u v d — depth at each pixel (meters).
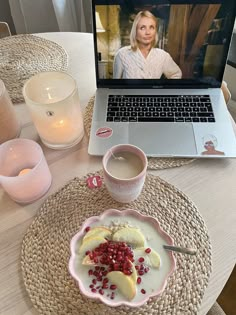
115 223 0.58
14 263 0.57
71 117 0.70
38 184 0.64
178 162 0.71
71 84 0.74
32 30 1.72
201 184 0.68
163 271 0.52
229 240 0.59
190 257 0.56
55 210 0.63
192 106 0.81
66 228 0.61
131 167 0.62
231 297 1.15
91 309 0.51
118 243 0.54
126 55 0.79
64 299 0.52
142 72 0.82
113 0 0.72
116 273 0.50
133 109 0.80
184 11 0.73
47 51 0.99
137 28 0.75
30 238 0.60
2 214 0.64
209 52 0.78
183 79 0.83
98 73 0.82
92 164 0.72
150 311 0.50
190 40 0.77
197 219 0.61
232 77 1.42
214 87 0.84
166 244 0.55
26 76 0.91
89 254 0.52
